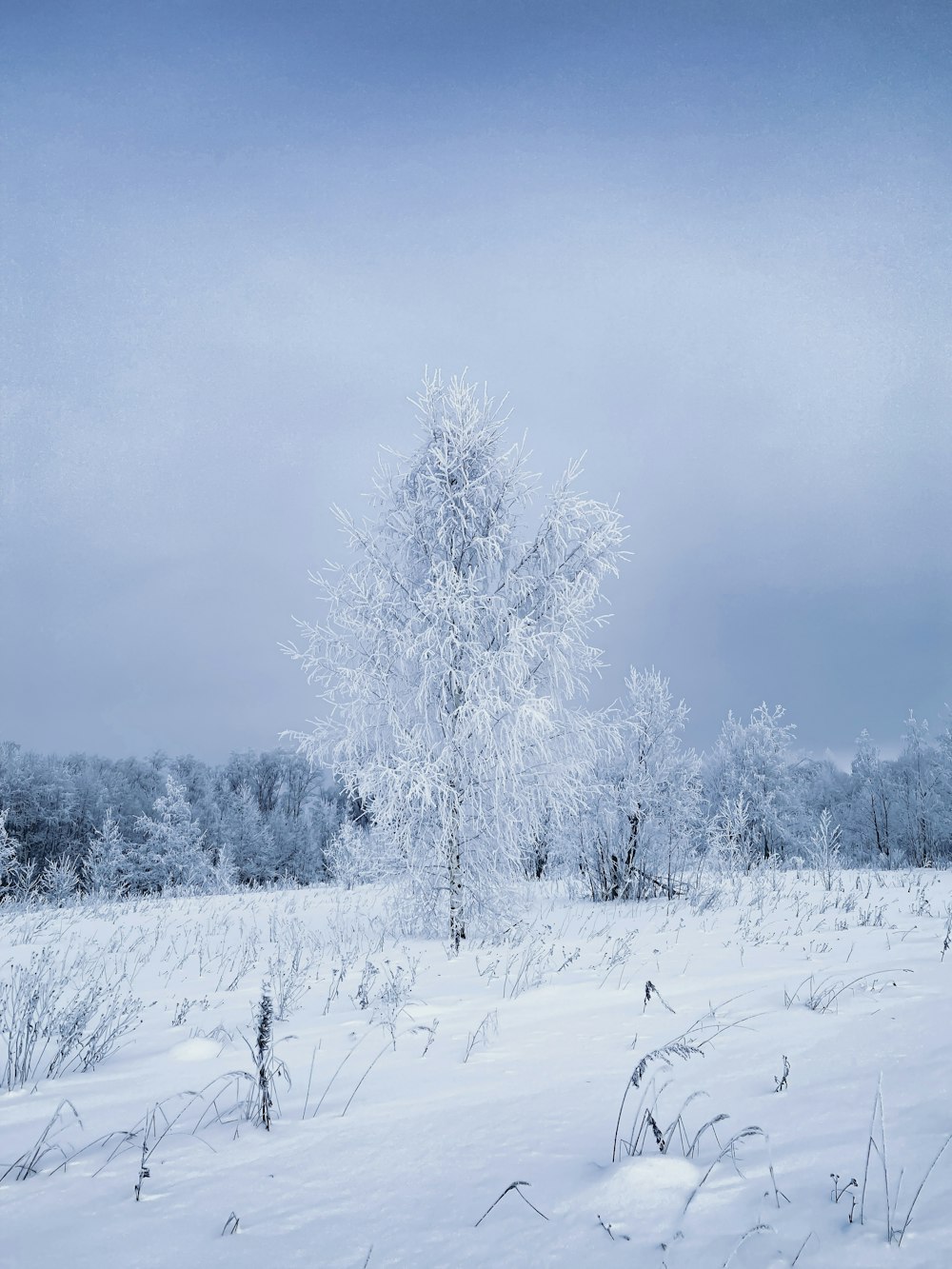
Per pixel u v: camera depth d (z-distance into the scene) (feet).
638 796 43.75
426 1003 17.11
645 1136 8.02
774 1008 13.87
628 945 23.44
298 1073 11.98
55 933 34.78
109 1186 7.63
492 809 30.48
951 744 97.91
